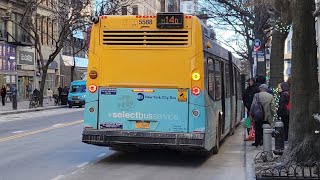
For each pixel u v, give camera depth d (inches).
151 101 418.6
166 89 416.2
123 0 1942.7
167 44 418.0
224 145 570.9
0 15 1760.6
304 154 361.4
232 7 953.5
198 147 407.8
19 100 1920.5
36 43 1611.7
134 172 388.5
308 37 370.6
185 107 412.8
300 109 367.2
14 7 1891.0
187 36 414.9
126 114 422.6
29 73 2018.9
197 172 392.2
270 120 512.1
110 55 427.5
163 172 390.3
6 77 1811.0
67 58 2442.2
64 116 1120.8
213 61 471.2
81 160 447.8
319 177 327.0
